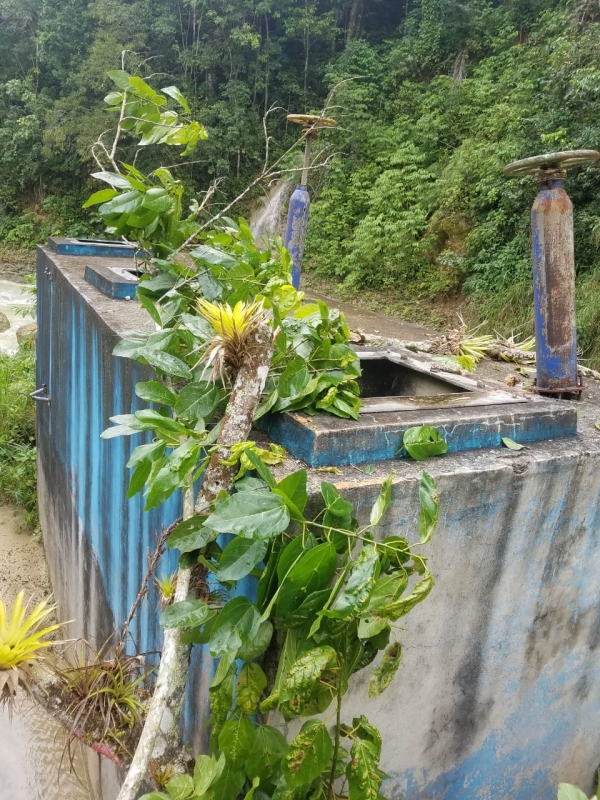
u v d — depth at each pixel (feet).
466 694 7.25
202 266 7.70
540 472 6.89
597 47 34.09
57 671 6.29
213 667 6.17
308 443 6.31
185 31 77.77
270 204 62.64
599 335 29.01
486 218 41.75
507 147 39.68
